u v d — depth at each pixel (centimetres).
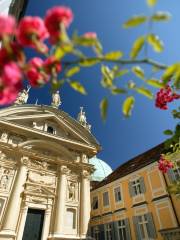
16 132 1805
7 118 1831
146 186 1884
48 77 189
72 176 1894
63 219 1634
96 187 2619
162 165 783
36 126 1984
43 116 2056
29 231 1487
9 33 161
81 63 192
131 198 1998
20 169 1639
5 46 160
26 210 1516
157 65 202
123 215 2016
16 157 1698
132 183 2073
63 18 170
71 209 1733
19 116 1908
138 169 2041
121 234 1969
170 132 427
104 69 225
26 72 179
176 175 1653
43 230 1527
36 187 1652
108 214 2222
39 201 1620
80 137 2156
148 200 1811
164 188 1708
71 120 2203
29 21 166
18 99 2203
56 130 2105
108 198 2323
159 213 1667
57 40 173
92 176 3794
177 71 205
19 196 1534
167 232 1527
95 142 2188
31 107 2038
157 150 2189
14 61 164
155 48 192
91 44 184
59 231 1542
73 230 1634
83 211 1731
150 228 1680
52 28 170
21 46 169
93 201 2555
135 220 1850
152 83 221
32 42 169
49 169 1822
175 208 1562
